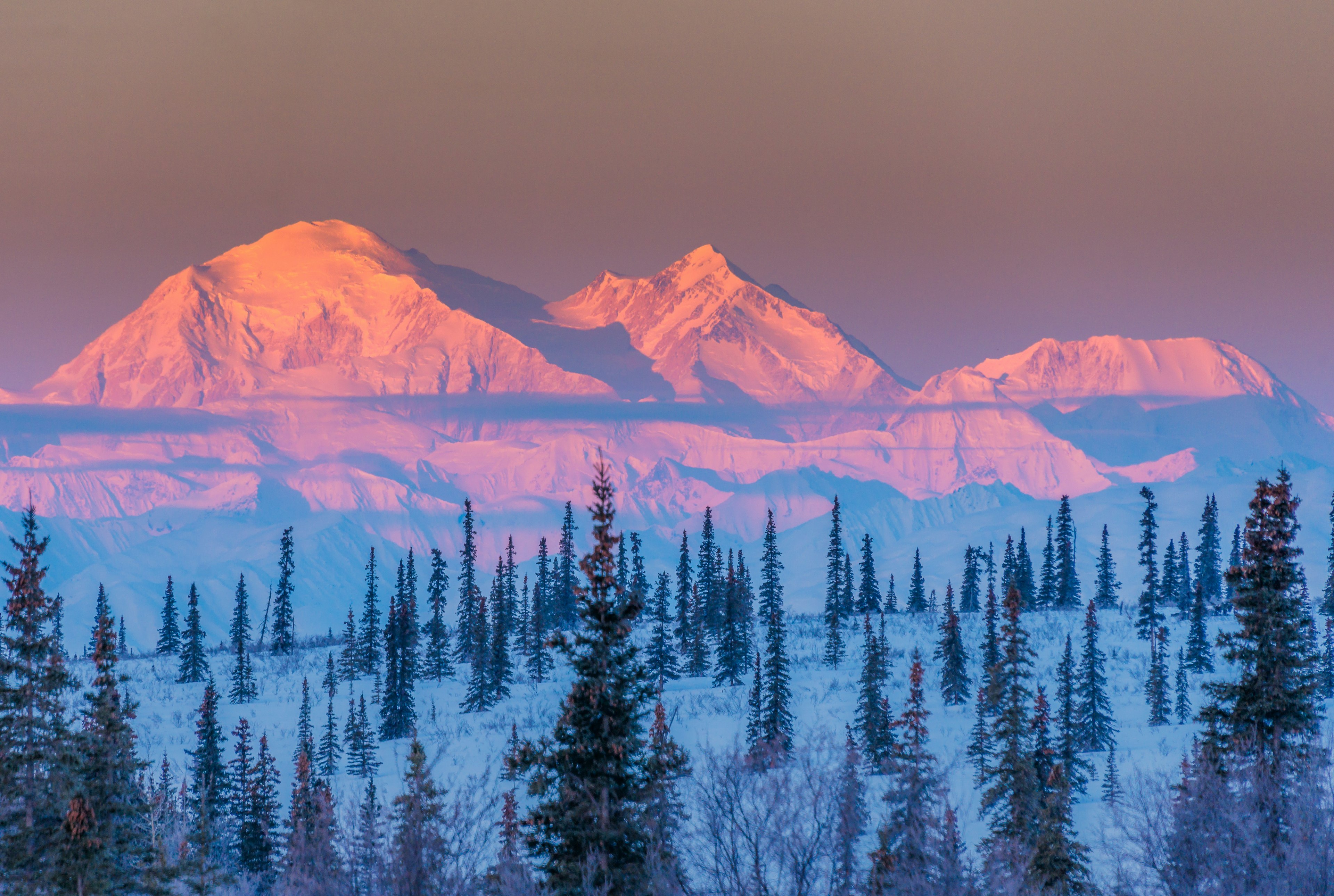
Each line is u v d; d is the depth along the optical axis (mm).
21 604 57781
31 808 56125
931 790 49219
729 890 44250
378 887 48688
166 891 59219
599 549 53344
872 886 46062
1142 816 59438
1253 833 51281
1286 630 66875
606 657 52156
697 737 127812
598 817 49812
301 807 83688
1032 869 66000
